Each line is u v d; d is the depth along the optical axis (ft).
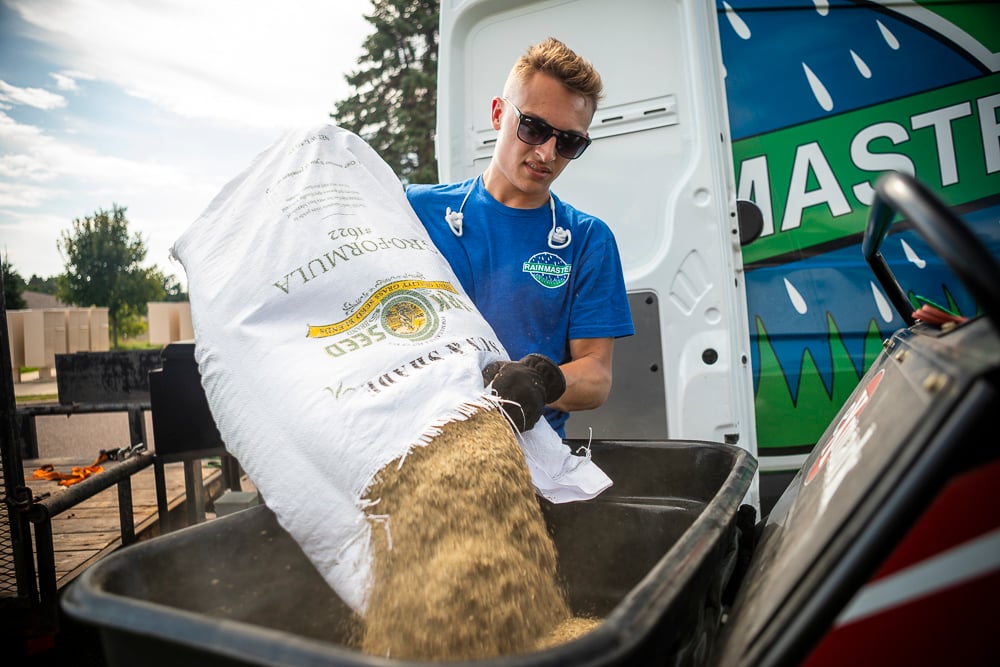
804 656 2.64
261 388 4.47
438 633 3.48
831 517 3.18
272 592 4.48
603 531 5.94
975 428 2.36
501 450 4.36
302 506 4.17
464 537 3.85
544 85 5.79
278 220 5.15
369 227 5.36
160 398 10.03
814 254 8.83
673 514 5.71
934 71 8.65
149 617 2.75
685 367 8.82
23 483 7.54
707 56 8.79
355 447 4.11
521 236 6.42
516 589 3.77
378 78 54.29
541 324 6.50
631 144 9.21
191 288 5.06
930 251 8.56
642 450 6.08
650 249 9.12
